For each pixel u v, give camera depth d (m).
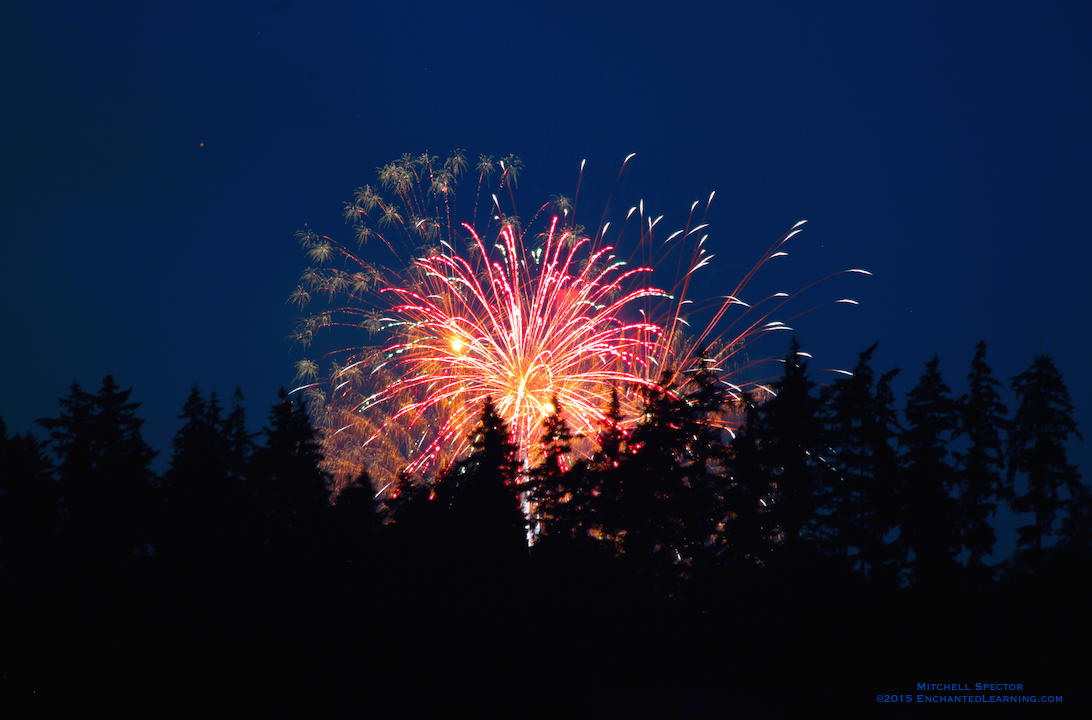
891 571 37.00
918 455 37.53
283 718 36.97
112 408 37.66
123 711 35.91
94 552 36.59
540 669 36.84
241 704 36.91
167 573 37.81
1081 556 36.66
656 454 38.12
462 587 37.66
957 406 37.59
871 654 35.25
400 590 38.31
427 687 36.88
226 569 38.19
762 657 36.22
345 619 38.22
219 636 37.44
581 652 36.97
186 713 36.41
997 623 35.75
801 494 37.22
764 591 37.03
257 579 38.31
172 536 38.19
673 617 37.72
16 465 36.06
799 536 37.34
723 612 37.09
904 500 37.03
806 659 35.47
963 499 38.00
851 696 34.28
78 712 35.47
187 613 37.47
